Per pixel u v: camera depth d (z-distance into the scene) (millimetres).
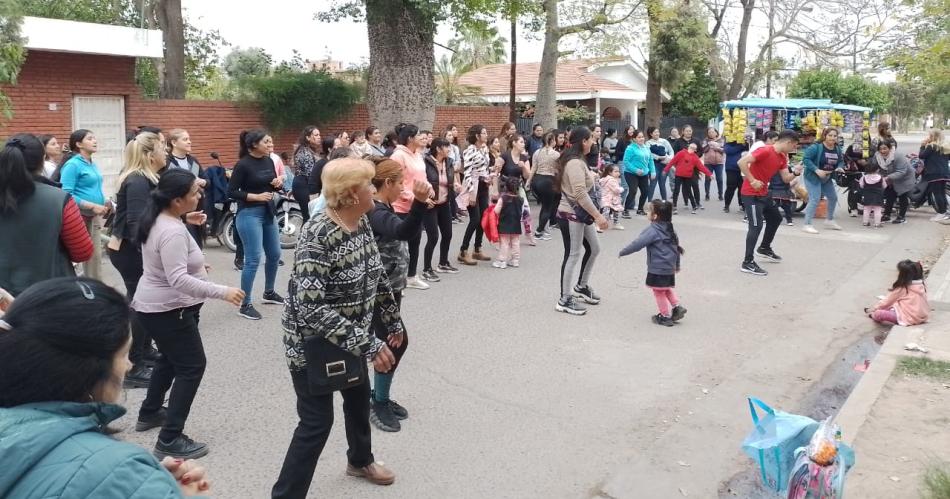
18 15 9148
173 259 4230
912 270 7727
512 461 4609
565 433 5035
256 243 7379
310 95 17000
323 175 3508
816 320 7914
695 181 15812
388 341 4418
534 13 17094
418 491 4215
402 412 5168
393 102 15602
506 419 5230
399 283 4891
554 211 12656
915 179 15312
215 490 4156
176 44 18000
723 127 19594
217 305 7961
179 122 15484
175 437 4461
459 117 21562
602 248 11547
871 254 11375
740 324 7703
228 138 16375
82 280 1836
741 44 33406
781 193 10633
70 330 1692
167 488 1651
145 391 5570
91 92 14117
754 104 18891
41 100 13406
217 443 4742
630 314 7965
